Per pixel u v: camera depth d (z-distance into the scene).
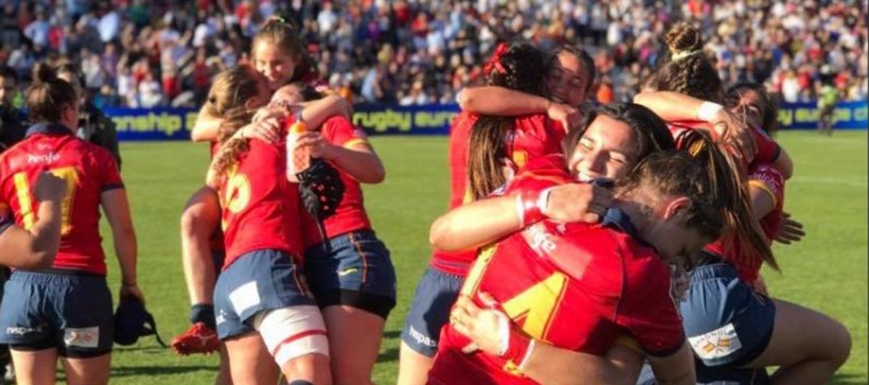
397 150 42.47
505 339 5.68
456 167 8.75
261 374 7.62
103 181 8.87
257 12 56.22
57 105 8.86
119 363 12.30
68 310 8.65
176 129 47.84
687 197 5.62
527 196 5.75
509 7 62.38
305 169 7.57
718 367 7.76
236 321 7.59
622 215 5.60
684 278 5.80
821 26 65.31
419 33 58.94
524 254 5.71
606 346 5.66
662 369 5.77
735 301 7.52
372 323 7.63
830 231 22.61
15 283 8.72
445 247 6.04
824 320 7.75
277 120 7.88
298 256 7.62
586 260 5.51
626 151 5.99
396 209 25.34
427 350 8.52
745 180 6.76
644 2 65.81
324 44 56.28
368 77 53.31
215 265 9.14
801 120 55.44
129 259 9.02
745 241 7.20
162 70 51.09
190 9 56.28
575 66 8.71
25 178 8.73
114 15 53.75
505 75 8.55
